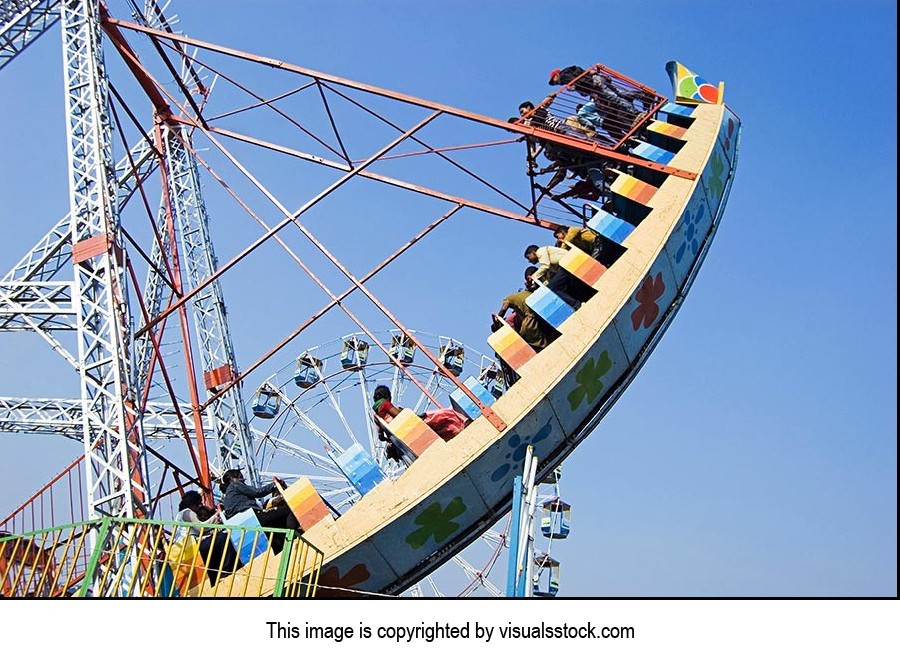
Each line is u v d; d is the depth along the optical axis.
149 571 17.00
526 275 29.08
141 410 27.44
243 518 24.61
